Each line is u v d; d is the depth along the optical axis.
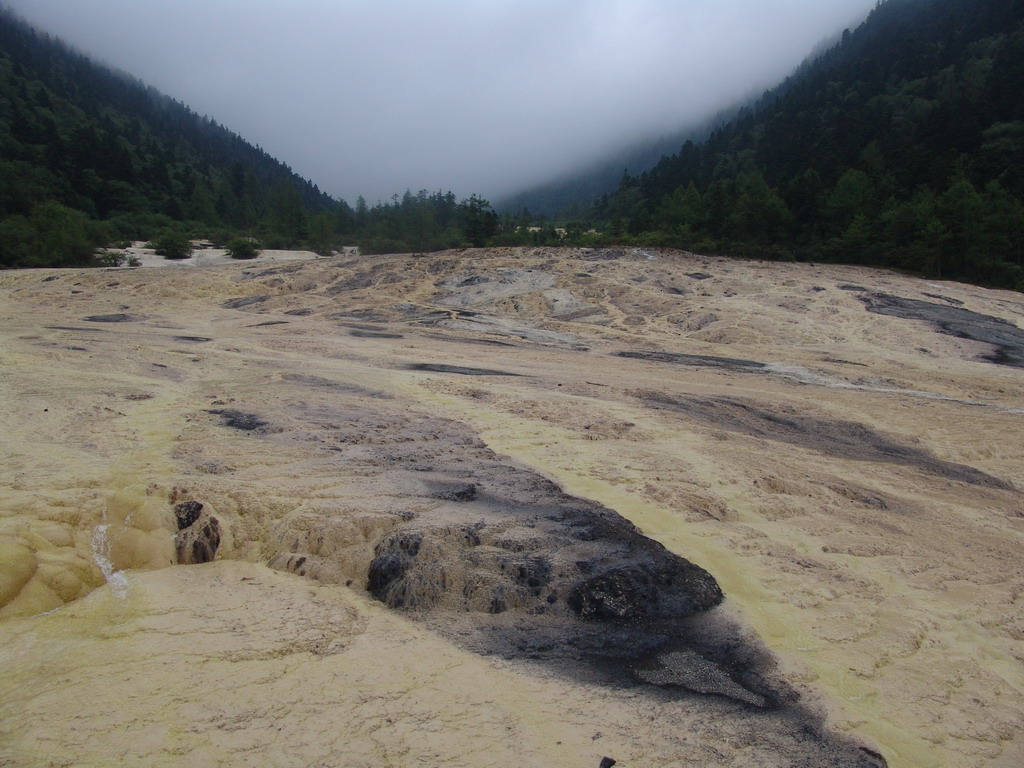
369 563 6.05
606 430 10.73
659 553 6.40
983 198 38.69
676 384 15.48
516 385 13.93
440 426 10.35
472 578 5.74
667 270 32.16
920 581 6.52
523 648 5.00
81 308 24.30
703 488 8.35
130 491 6.64
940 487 9.97
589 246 40.34
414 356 17.33
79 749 3.75
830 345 22.08
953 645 5.42
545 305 27.00
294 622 5.14
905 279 33.12
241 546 6.33
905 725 4.35
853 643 5.29
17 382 10.98
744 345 22.08
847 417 13.62
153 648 4.73
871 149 54.69
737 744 4.02
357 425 9.98
